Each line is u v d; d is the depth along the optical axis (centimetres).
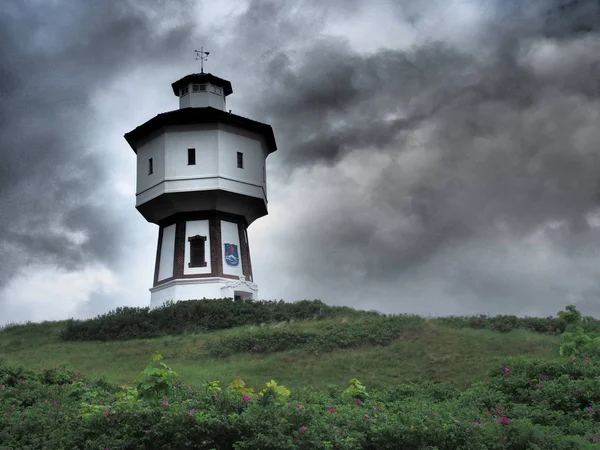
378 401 2217
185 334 4159
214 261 5203
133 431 1383
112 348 3822
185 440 1348
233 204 5391
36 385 2136
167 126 5397
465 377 2695
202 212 5359
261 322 4394
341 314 4488
